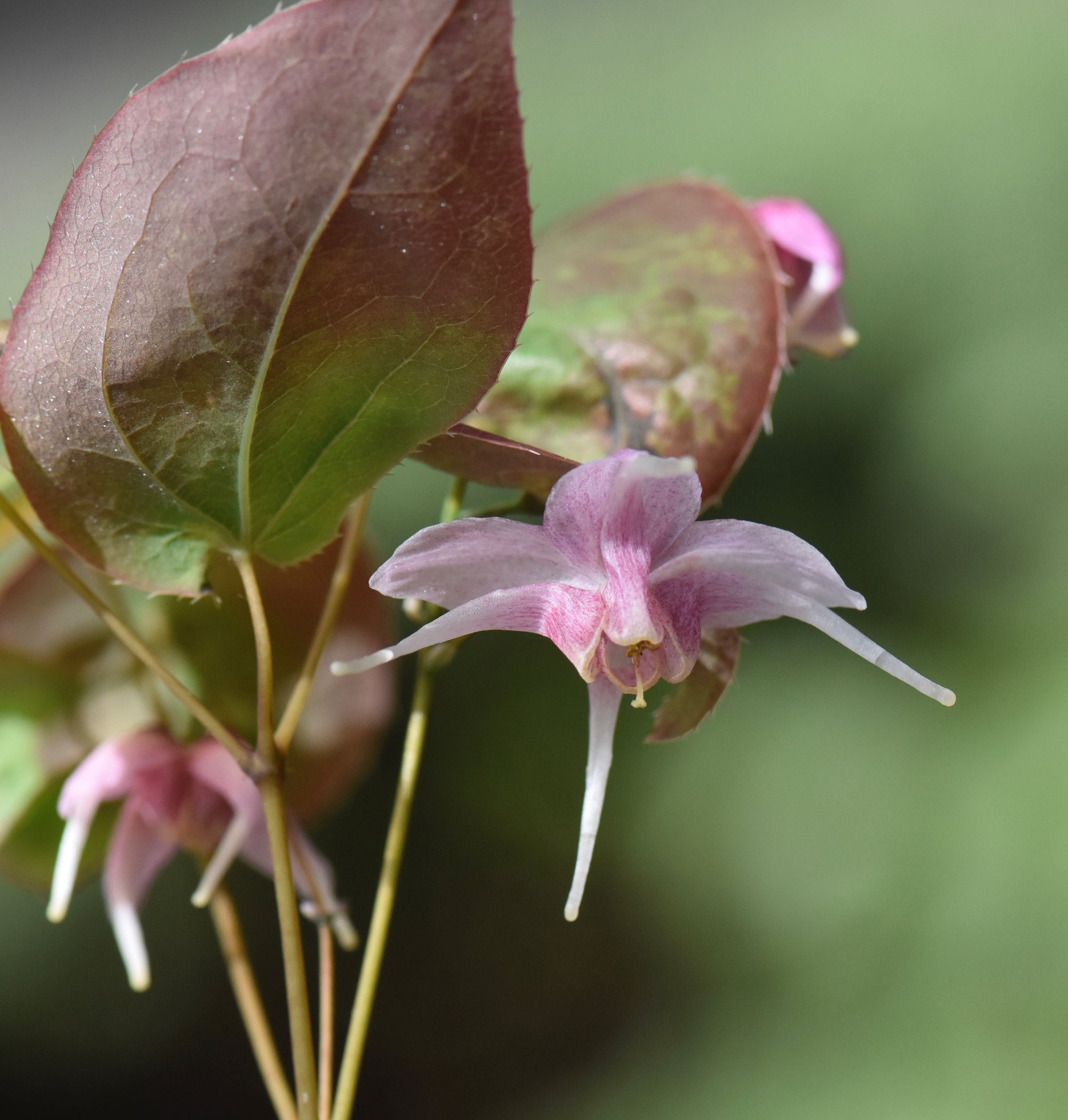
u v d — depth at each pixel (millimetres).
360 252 272
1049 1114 706
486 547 274
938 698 271
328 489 284
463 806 844
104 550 286
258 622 285
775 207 314
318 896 302
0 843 322
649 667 274
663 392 300
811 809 831
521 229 273
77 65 1161
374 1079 866
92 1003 764
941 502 868
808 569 273
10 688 322
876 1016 782
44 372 277
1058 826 759
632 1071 845
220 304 274
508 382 300
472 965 856
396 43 267
